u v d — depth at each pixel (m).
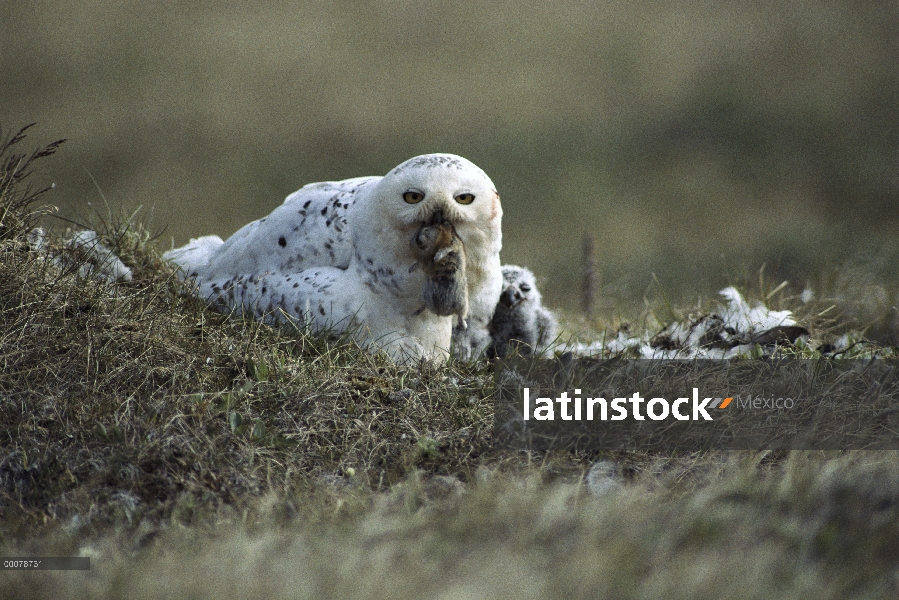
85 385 17.41
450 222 19.22
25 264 19.17
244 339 19.23
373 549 13.17
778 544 13.41
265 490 16.11
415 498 15.50
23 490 15.96
